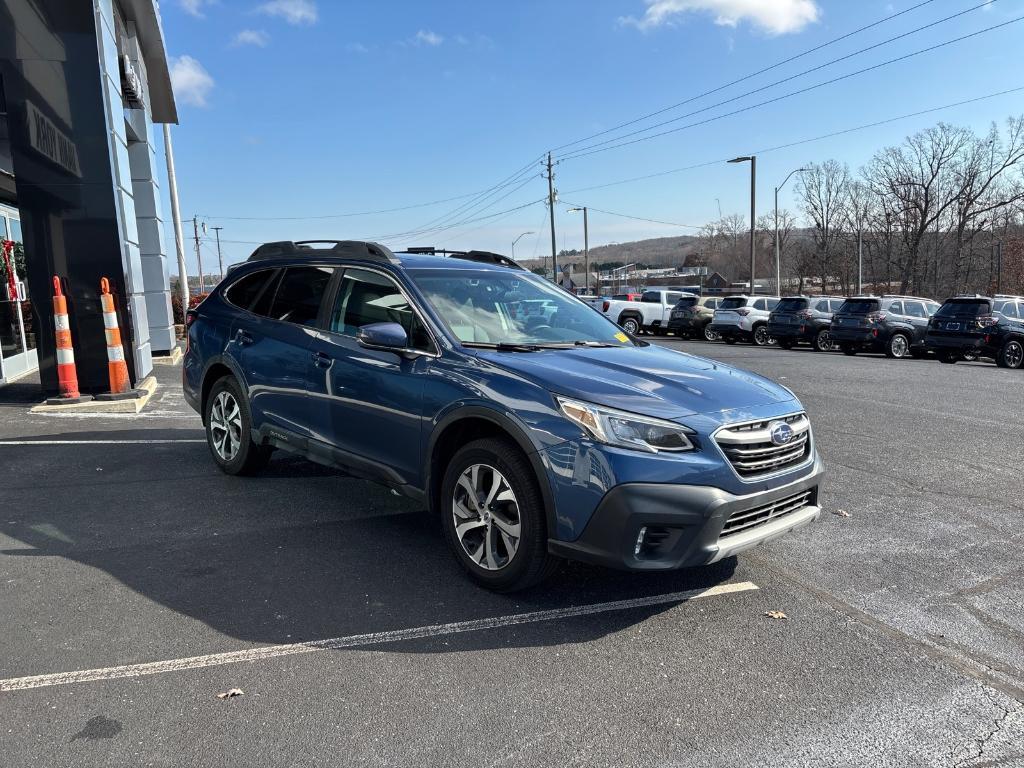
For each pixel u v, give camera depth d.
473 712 2.70
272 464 6.23
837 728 2.63
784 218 66.38
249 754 2.43
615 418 3.25
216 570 3.97
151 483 5.63
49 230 9.09
